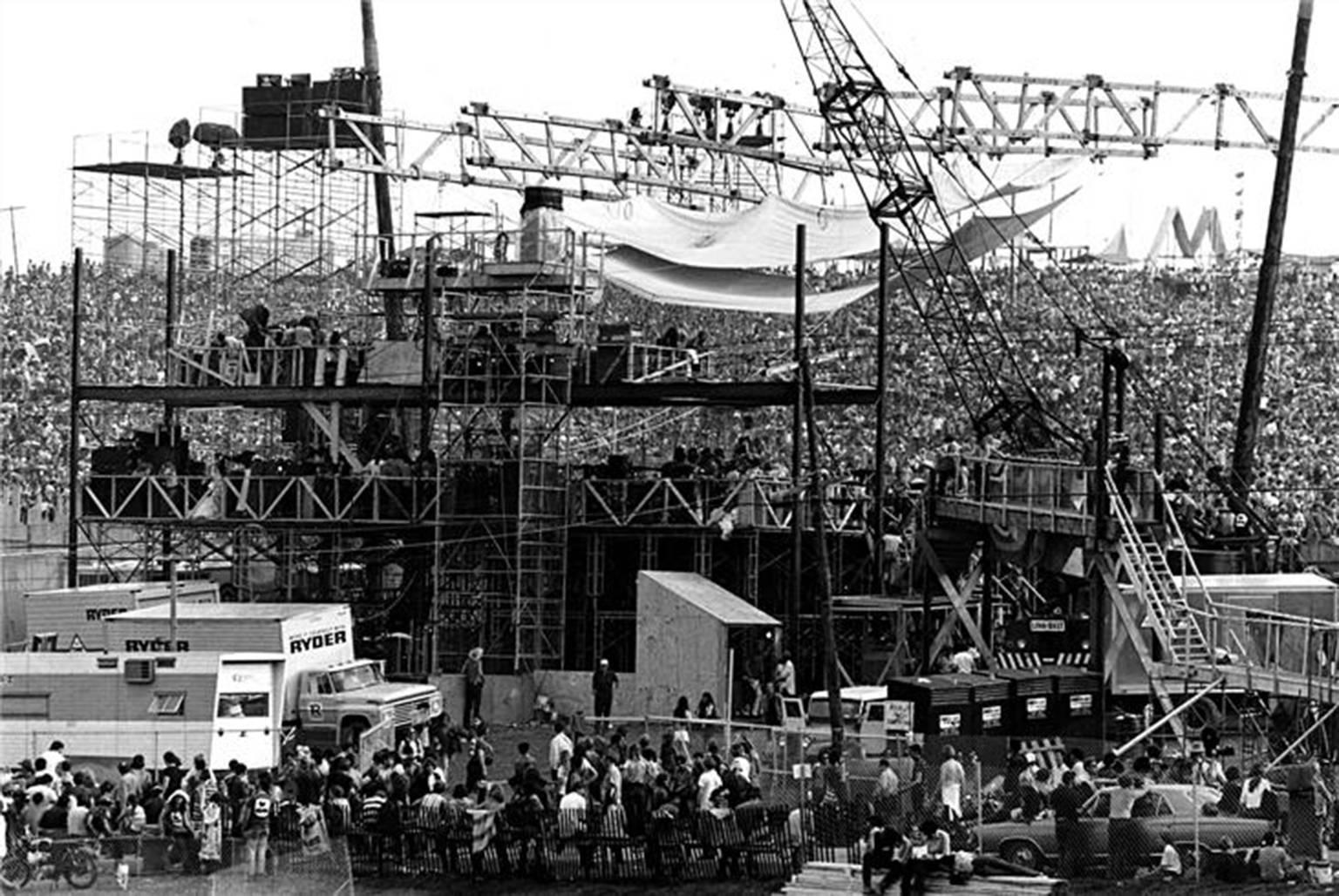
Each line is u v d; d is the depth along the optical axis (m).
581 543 74.19
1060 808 44.91
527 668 72.00
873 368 95.88
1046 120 91.00
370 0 92.06
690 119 89.31
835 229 90.06
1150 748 56.53
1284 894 42.12
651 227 88.19
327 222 89.50
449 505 73.50
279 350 77.19
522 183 89.38
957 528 67.88
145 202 91.00
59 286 110.50
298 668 61.06
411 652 72.56
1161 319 109.94
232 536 83.94
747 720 64.31
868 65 84.88
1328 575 70.69
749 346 95.88
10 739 56.38
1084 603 71.62
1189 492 73.38
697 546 73.56
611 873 46.75
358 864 48.22
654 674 68.00
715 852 46.22
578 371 75.56
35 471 96.94
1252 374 81.44
